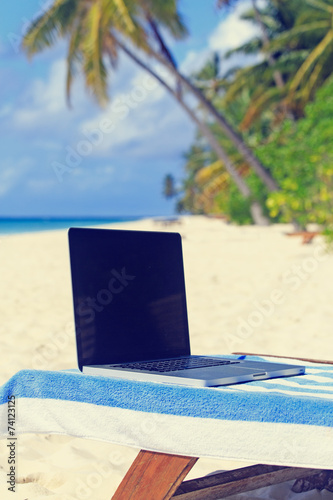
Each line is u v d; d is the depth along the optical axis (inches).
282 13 943.0
